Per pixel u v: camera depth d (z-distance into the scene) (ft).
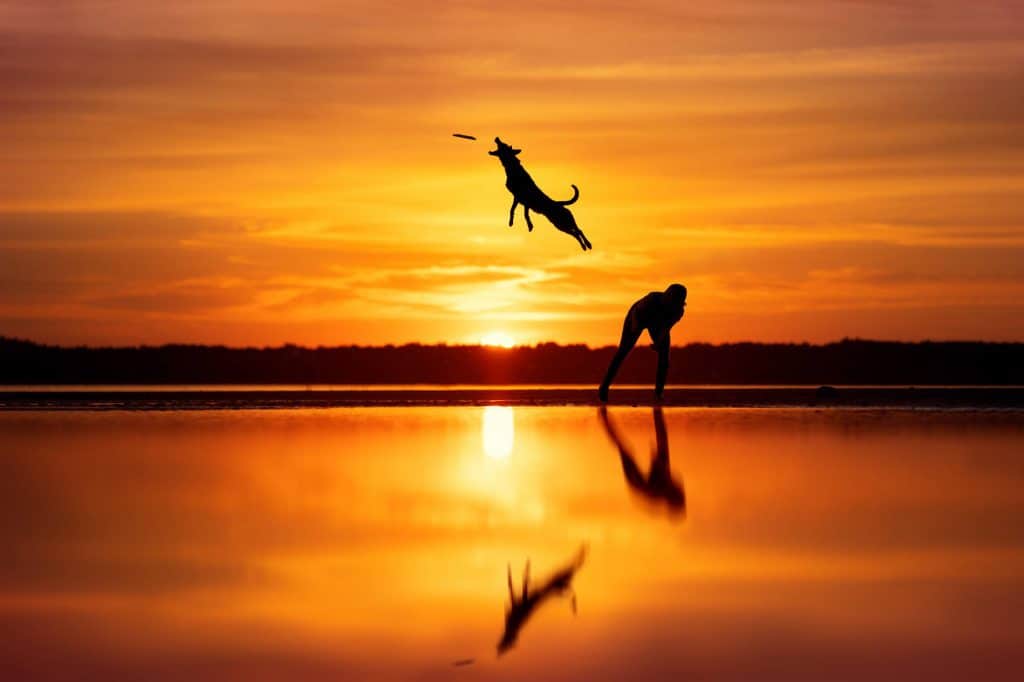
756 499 72.08
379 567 53.31
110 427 118.21
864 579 50.98
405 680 38.01
